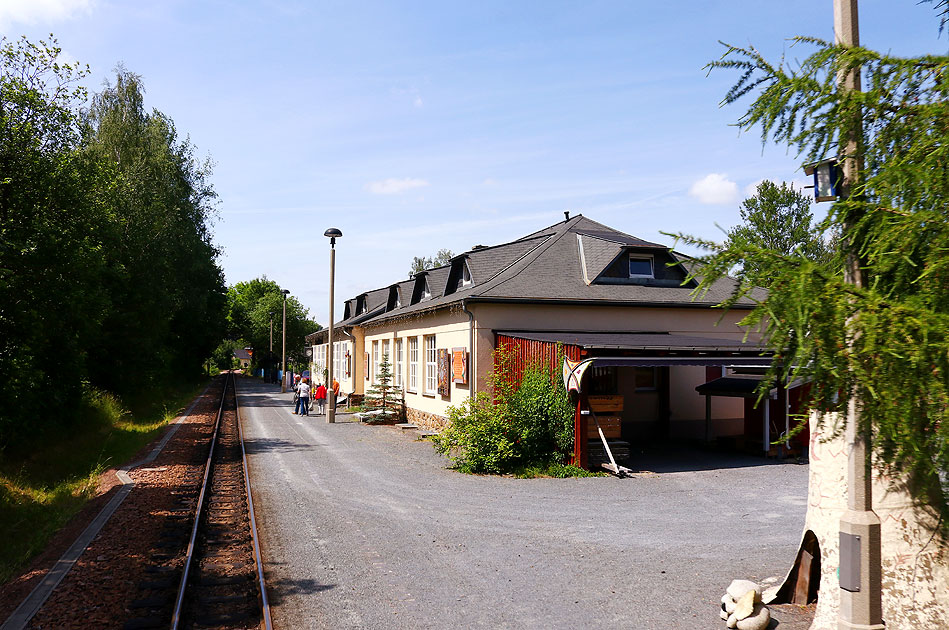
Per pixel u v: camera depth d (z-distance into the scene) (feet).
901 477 15.23
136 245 83.35
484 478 42.45
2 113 42.34
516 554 25.94
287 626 19.02
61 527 31.55
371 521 31.12
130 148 103.19
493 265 67.62
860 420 10.20
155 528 30.45
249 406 107.45
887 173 10.03
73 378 52.90
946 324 8.68
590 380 61.87
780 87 11.05
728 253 10.57
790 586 20.74
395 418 79.25
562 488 39.32
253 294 348.18
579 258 67.82
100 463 48.80
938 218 9.57
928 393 8.89
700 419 64.44
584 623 19.24
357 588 22.06
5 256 38.73
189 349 171.63
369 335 102.01
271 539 28.07
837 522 17.84
